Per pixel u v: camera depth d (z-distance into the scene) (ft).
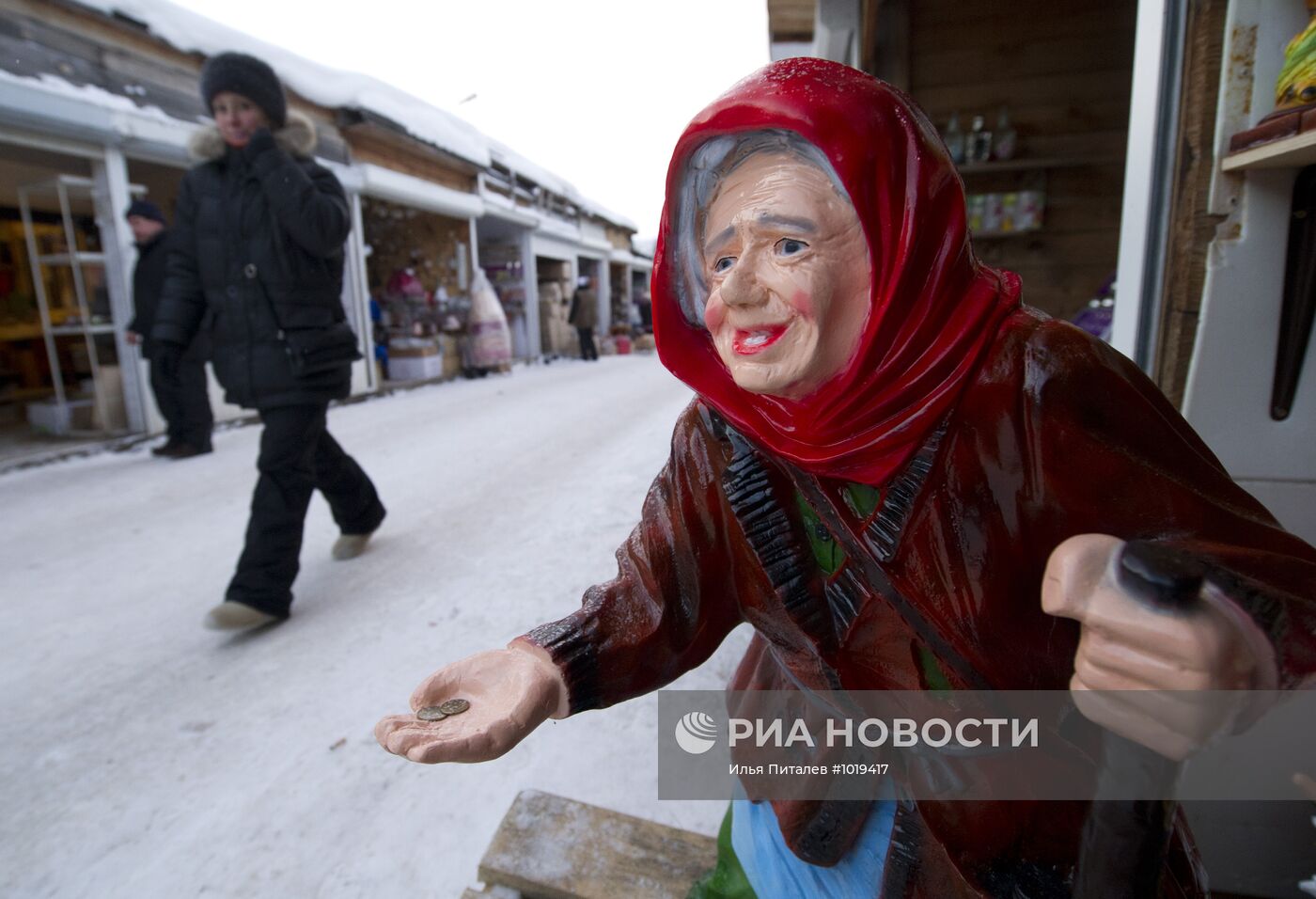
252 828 5.07
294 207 7.57
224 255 7.68
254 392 7.73
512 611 8.28
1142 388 1.96
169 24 19.08
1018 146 10.76
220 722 6.36
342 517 10.00
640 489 12.74
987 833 2.19
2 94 15.21
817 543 2.32
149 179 23.85
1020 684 2.09
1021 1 10.37
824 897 2.73
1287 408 3.93
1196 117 3.90
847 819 2.55
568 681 2.41
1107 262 10.78
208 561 10.37
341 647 7.64
